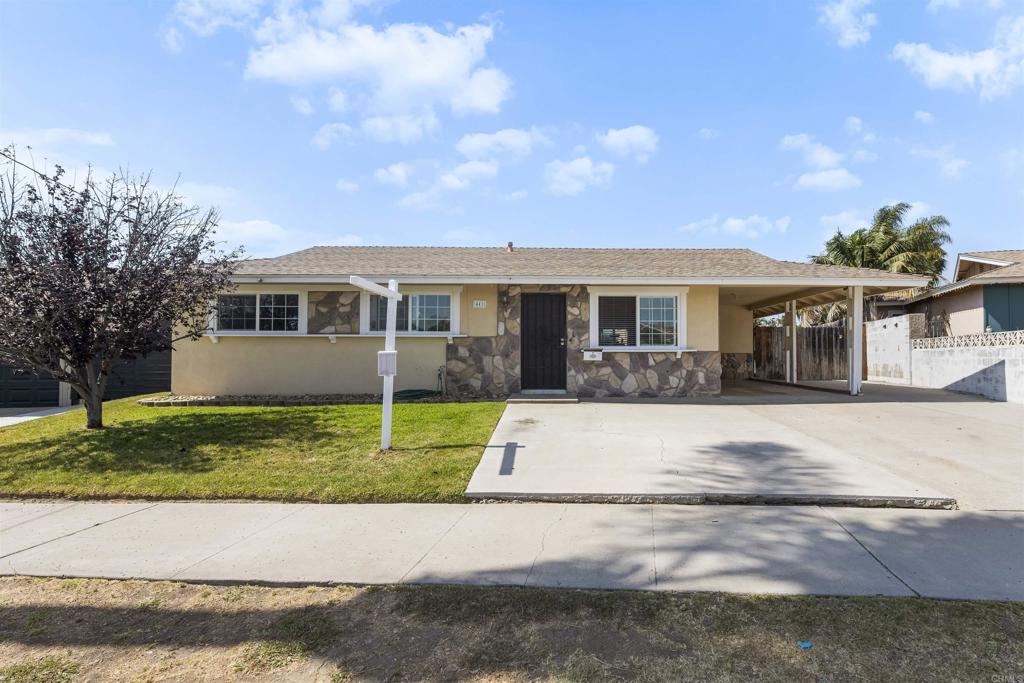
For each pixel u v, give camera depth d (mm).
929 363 14133
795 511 4930
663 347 12016
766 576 3635
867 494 5102
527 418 9078
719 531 4457
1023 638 2873
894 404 10789
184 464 6523
